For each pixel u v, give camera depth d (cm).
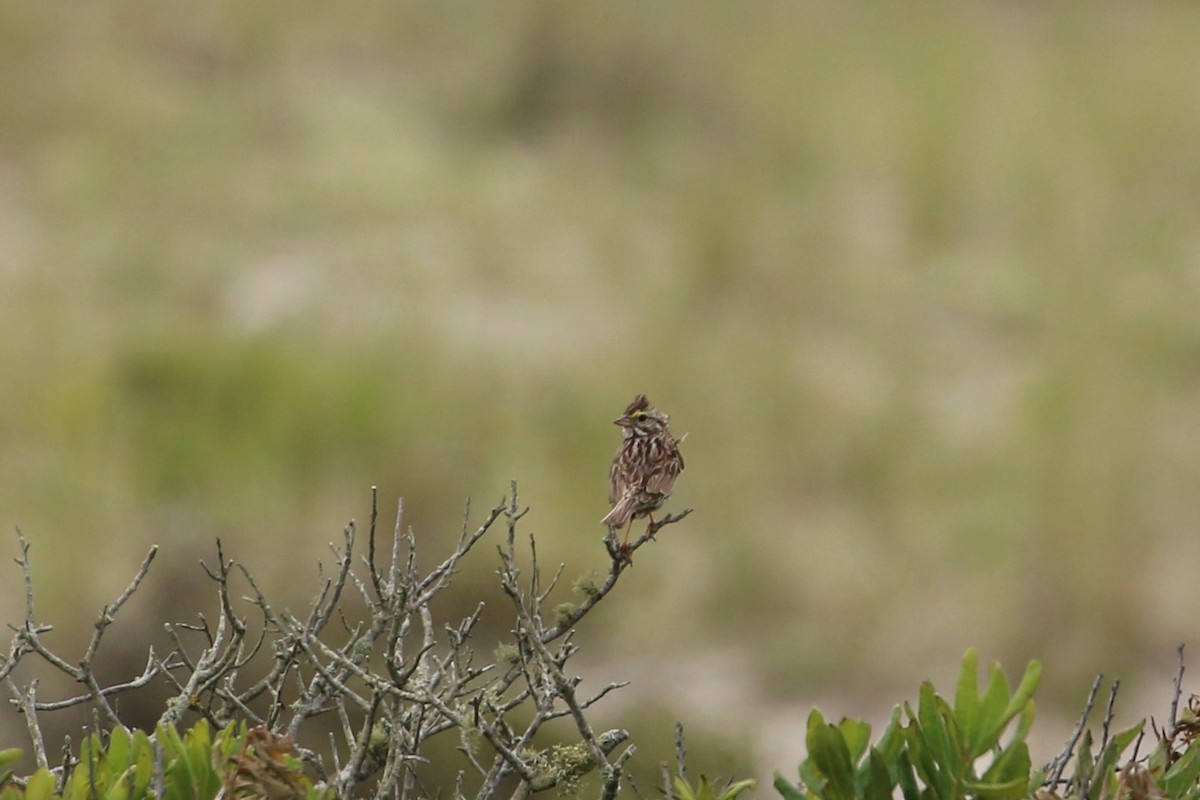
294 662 650
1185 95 3500
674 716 1515
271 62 3678
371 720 577
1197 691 1658
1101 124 3347
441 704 591
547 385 2223
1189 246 2864
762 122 3375
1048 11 4184
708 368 2250
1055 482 1866
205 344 2156
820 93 3491
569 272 2744
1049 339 2573
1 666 662
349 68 3738
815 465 2077
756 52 3647
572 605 643
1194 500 1981
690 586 1803
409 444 1958
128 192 2961
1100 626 1725
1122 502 1841
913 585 1820
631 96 3575
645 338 2328
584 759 603
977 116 3366
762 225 2847
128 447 1877
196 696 626
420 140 3369
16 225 2820
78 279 2597
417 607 621
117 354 2139
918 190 3028
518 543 1800
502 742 605
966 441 2173
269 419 1966
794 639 1736
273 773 517
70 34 3603
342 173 3123
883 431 2136
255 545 1692
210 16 3734
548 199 3095
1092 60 3709
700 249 2706
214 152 3189
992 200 3072
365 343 2278
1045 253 2838
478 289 2683
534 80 3584
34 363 2122
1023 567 1780
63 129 3234
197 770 525
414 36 3853
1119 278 2672
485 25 3809
